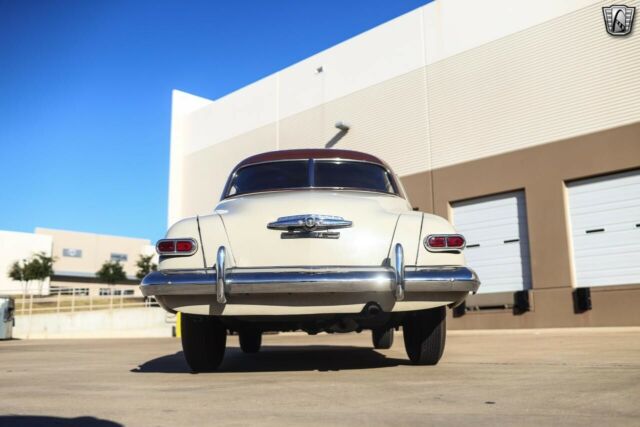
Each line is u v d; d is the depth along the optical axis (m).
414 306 3.26
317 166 4.04
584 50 14.71
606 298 13.48
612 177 14.05
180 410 2.25
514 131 15.78
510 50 16.14
